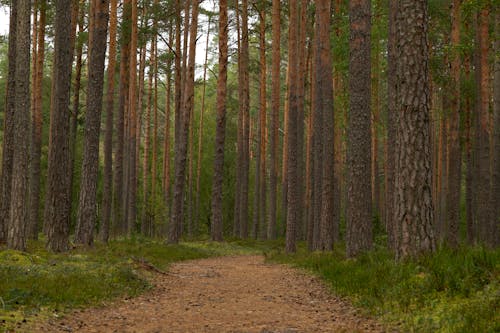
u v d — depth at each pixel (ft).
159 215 123.85
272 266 52.65
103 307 26.08
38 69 79.77
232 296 31.71
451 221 62.59
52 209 46.68
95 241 67.87
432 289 23.58
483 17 65.72
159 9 85.35
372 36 64.23
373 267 31.99
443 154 75.05
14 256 35.70
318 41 67.67
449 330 18.04
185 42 95.04
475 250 27.40
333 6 77.87
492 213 60.29
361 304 25.49
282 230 118.11
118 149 82.07
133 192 96.68
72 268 34.65
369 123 44.75
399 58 30.37
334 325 22.38
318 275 39.22
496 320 17.43
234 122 172.96
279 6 88.74
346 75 69.41
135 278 34.96
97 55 55.31
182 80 100.83
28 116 42.01
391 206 54.03
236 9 101.19
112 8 73.00
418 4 30.01
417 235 29.07
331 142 57.93
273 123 94.99
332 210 58.08
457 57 61.57
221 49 79.97
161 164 158.71
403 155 29.78
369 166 44.29
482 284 22.31
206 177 161.48
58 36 46.39
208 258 64.18
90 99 55.31
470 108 80.94
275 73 91.25
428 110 29.81
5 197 49.80
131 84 96.43
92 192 55.47
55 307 23.98
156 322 23.44
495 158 60.49
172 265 51.08
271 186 99.55
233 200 163.63
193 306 27.94
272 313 25.75
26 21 42.06
